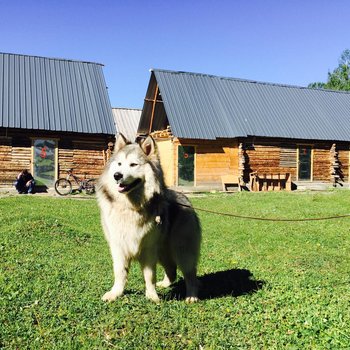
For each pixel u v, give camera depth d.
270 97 24.95
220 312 4.27
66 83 21.02
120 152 4.36
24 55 21.58
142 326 3.76
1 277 4.91
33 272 5.41
